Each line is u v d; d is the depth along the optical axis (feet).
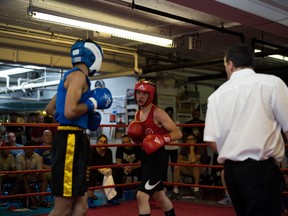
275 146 6.01
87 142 7.41
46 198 18.72
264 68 27.07
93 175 17.03
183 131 25.81
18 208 18.12
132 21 19.29
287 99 5.98
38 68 28.17
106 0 15.79
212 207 16.85
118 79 26.78
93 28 16.28
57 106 7.34
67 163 7.05
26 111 37.81
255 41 22.45
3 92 33.47
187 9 17.62
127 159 19.80
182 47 24.14
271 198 5.93
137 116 11.10
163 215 14.96
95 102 7.31
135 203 17.90
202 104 30.07
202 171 22.61
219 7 15.69
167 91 27.22
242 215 6.31
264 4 17.16
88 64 7.54
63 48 23.20
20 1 16.10
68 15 15.11
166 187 22.97
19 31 19.38
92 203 16.89
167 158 10.44
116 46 22.93
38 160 18.06
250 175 5.88
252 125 5.96
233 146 6.06
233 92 6.19
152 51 25.14
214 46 24.66
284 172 15.48
